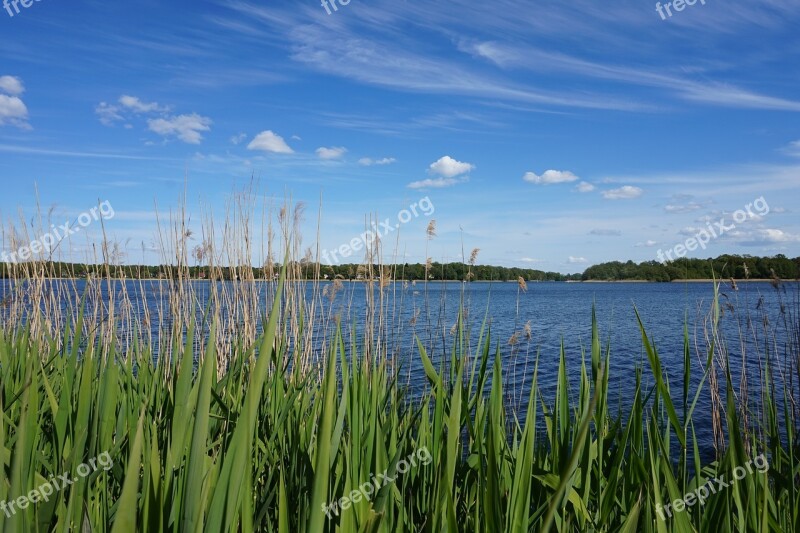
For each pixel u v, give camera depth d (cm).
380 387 349
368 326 417
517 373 879
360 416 241
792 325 386
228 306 548
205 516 163
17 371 343
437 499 199
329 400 141
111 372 217
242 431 141
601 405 256
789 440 245
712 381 380
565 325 1378
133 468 126
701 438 605
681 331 1306
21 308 598
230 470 142
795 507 227
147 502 155
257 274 596
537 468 245
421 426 273
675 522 203
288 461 265
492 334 937
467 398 276
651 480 226
